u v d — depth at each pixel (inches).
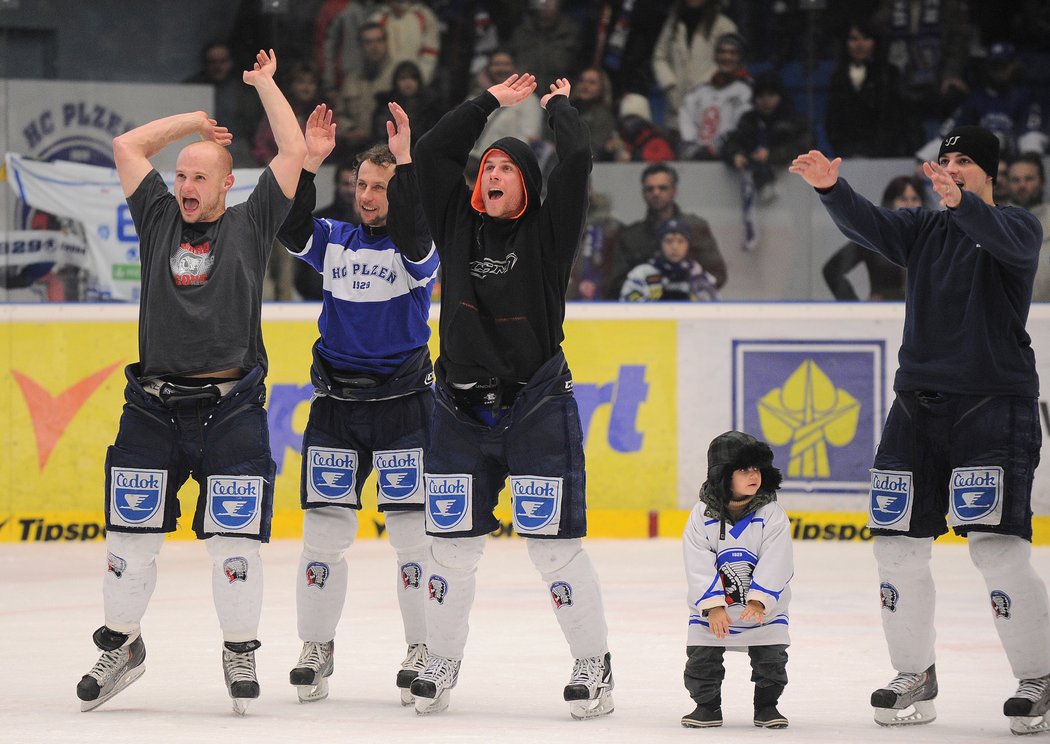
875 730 362.3
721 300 920.9
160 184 405.1
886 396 866.8
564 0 943.7
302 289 922.1
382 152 424.2
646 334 881.5
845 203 378.9
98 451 874.1
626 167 929.5
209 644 508.4
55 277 912.3
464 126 391.9
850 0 927.0
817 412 871.1
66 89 922.1
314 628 413.7
